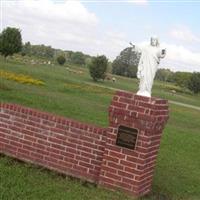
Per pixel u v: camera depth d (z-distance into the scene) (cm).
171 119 3139
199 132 2702
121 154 911
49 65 9150
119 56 11306
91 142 970
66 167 992
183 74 10025
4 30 6744
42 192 834
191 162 1447
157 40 936
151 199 941
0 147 1055
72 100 2883
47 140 1010
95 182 962
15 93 2422
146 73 929
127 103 898
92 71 6494
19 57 9906
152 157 945
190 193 1071
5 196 768
